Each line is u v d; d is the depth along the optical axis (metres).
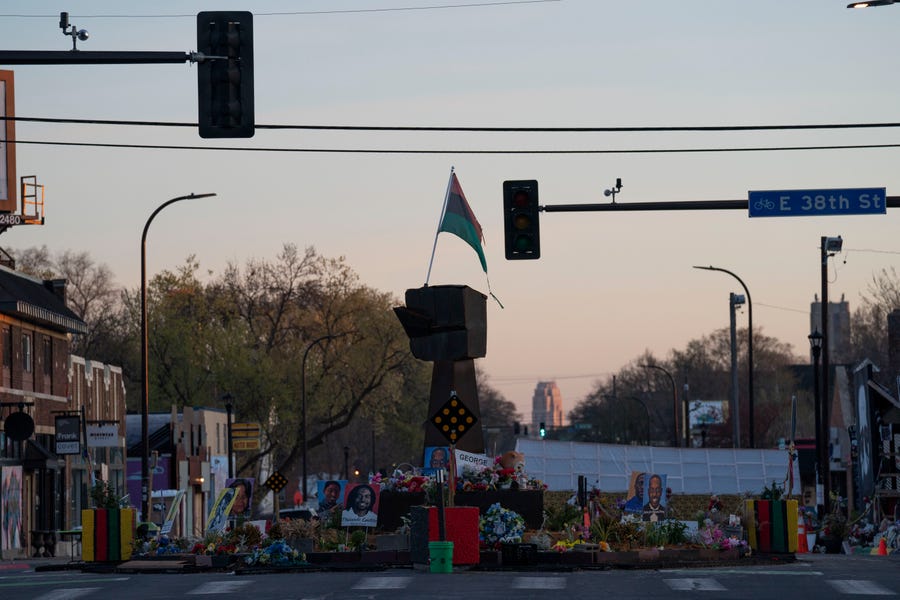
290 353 169.88
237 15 35.62
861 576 46.59
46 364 114.56
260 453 169.88
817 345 103.62
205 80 35.56
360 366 167.25
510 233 52.94
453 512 50.09
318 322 172.12
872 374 111.00
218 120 35.44
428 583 43.22
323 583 43.91
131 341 168.62
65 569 59.12
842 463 157.75
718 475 121.38
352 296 171.25
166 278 170.25
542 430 138.12
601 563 52.16
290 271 173.25
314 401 165.88
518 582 43.53
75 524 118.56
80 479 120.56
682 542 58.34
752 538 60.09
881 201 53.31
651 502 85.12
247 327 168.38
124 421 140.75
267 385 162.50
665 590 40.56
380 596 38.62
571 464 119.75
